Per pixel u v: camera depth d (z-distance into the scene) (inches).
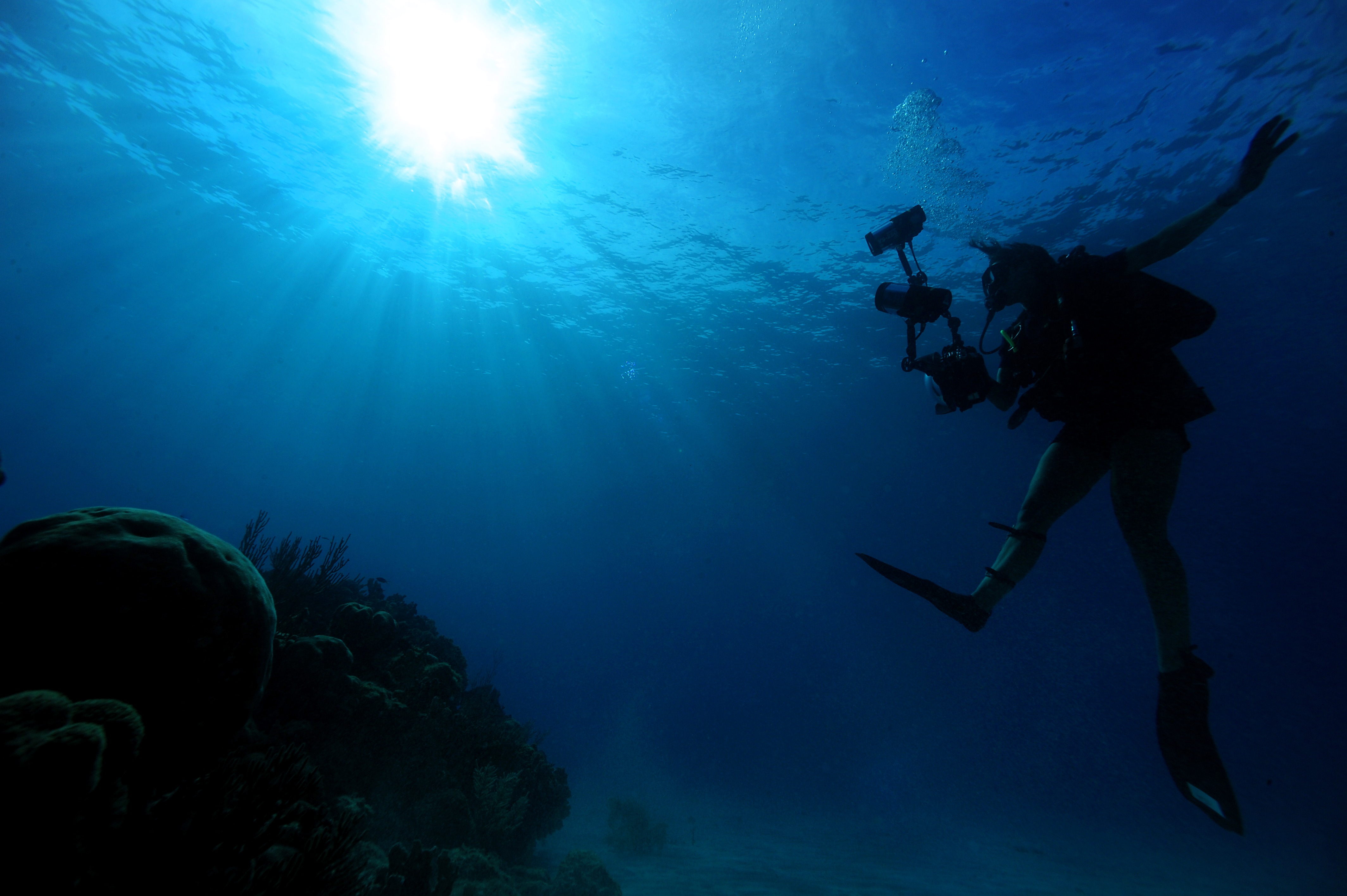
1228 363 1173.7
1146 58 516.7
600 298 1066.7
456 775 308.0
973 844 826.8
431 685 307.9
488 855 288.2
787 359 1194.0
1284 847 881.5
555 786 398.0
